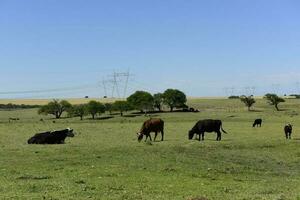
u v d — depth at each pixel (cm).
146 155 3350
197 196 1836
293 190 2114
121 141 4841
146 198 1812
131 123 10244
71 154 3369
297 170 3194
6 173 2511
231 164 3195
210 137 5559
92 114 15262
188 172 2692
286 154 3891
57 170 2647
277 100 18138
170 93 17325
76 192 1919
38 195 1844
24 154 3362
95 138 5406
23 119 15288
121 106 16338
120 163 2948
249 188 2173
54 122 11938
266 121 10594
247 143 4416
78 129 7562
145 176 2459
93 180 2281
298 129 7394
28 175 2412
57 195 1850
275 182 2489
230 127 7975
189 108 18025
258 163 3378
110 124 9619
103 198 1802
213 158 3425
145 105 16538
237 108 18925
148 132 4862
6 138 5531
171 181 2316
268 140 4772
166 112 16775
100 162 2988
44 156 3256
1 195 1842
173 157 3284
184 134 6200
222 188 2142
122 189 2030
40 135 4512
